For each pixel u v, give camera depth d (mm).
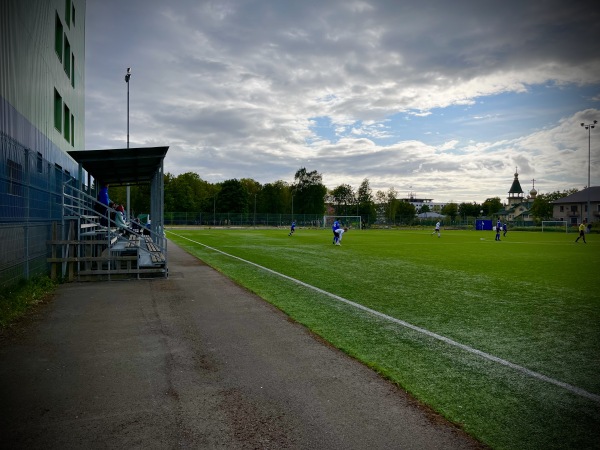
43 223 11453
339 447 3215
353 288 10852
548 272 14719
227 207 103250
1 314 7031
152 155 12805
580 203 89938
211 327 6734
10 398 4031
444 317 7766
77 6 23297
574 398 4246
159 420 3617
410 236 47406
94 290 10062
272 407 3891
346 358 5324
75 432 3391
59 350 5504
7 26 10445
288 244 29547
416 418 3725
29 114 12375
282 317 7477
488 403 4086
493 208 138000
